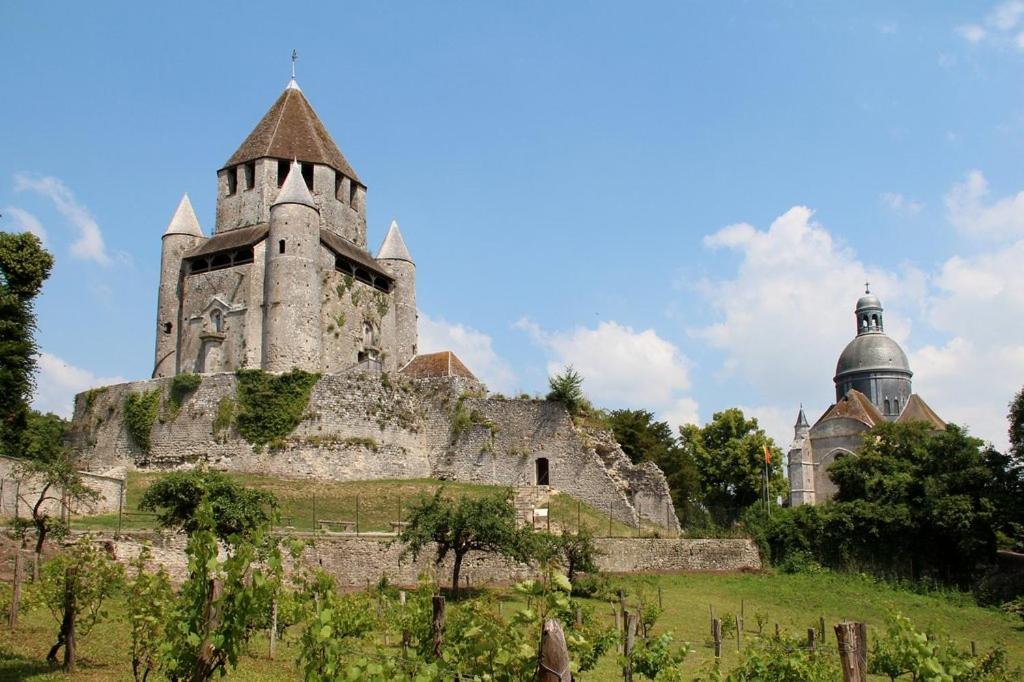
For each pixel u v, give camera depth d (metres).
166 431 49.84
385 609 24.62
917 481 52.59
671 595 38.47
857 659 11.75
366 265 63.25
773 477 75.94
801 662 18.19
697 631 31.59
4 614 20.92
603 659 25.08
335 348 59.75
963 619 41.84
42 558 26.05
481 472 50.81
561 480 49.09
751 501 75.56
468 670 12.20
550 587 10.75
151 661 15.27
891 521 50.31
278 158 63.81
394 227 68.38
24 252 46.25
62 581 17.70
